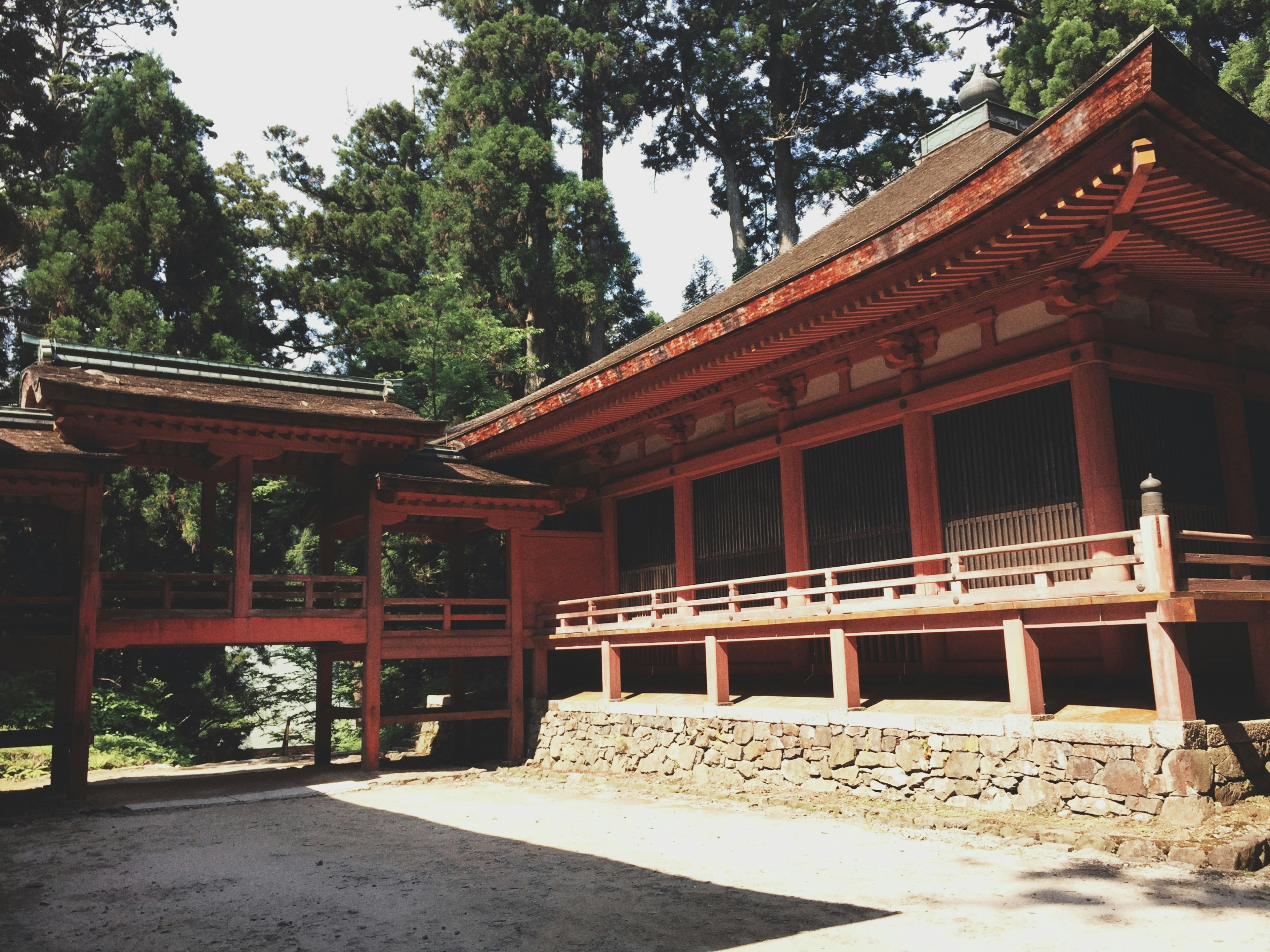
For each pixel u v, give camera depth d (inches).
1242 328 555.8
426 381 1398.9
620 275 1689.2
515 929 290.8
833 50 1833.2
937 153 816.3
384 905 326.3
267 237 1871.3
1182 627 394.9
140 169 1411.2
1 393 1408.7
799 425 666.2
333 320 1728.6
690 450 776.3
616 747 699.4
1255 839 339.6
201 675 1390.3
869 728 506.9
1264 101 1187.9
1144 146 361.1
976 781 449.7
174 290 1465.3
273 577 705.0
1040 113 1389.0
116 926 312.2
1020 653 439.8
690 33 1877.5
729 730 599.5
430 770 762.8
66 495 636.7
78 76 1934.1
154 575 662.5
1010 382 519.2
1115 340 498.0
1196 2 1333.7
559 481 930.1
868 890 323.3
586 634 744.3
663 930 284.2
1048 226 428.1
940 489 570.6
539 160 1574.8
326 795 645.3
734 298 821.2
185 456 778.2
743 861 378.3
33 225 1423.5
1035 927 274.4
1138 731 388.2
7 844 483.5
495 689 1048.2
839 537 637.3
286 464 823.1
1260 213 419.2
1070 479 499.8
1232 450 542.3
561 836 454.3
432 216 1616.6
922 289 509.0
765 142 1937.7
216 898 346.3
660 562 809.5
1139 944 256.5
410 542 1374.3
